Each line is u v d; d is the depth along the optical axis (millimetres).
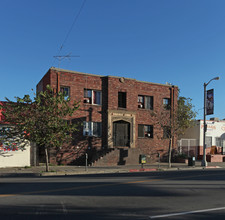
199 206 7547
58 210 6941
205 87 24562
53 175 17375
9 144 19094
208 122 32562
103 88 26203
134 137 26750
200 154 31578
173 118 23750
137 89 27672
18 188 10656
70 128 18703
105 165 23547
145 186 11023
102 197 8664
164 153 28422
